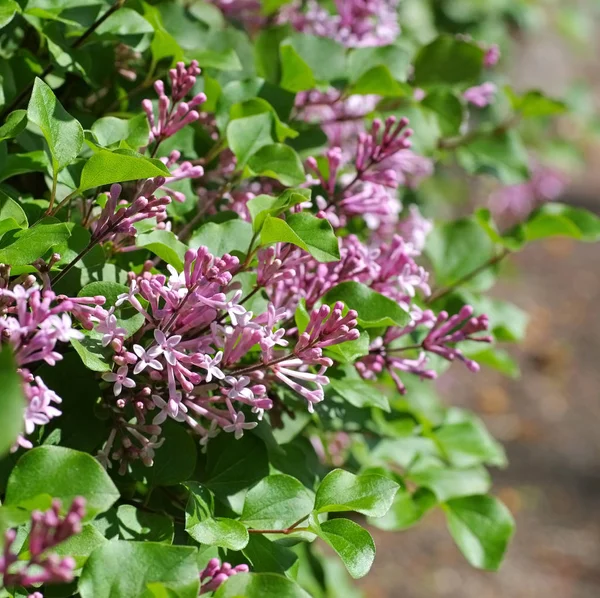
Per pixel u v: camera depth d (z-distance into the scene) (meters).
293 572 0.99
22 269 0.96
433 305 1.20
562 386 3.94
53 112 0.98
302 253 1.03
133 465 0.99
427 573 2.87
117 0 1.07
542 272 4.74
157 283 0.96
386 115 1.19
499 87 1.97
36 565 0.92
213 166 1.11
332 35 1.21
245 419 1.02
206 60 1.10
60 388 0.98
